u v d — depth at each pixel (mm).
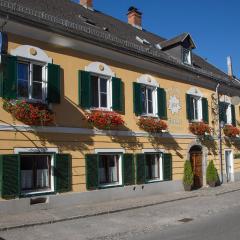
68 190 15039
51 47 15016
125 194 17312
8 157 13297
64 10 19000
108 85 17266
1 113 13289
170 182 19797
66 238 10555
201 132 21953
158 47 23422
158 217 13539
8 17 13320
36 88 14531
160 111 19703
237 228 11406
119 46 17203
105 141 16703
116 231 11406
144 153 18484
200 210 14906
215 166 23422
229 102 25781
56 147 14789
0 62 12789
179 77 21359
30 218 12664
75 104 15625
